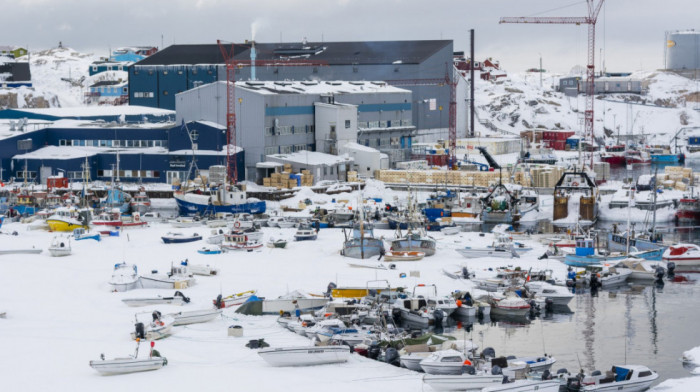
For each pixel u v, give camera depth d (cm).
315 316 8062
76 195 16425
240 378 6462
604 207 15938
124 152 18500
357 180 18512
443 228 13775
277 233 13200
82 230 12456
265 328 7894
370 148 19975
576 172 15825
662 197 16412
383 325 7762
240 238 11556
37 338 7381
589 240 11194
